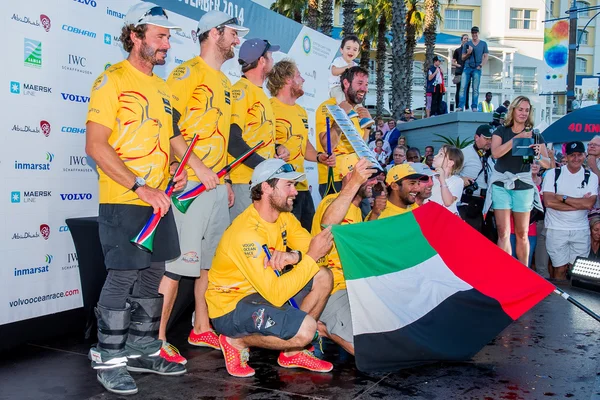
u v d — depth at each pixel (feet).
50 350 13.69
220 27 13.56
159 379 12.08
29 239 13.47
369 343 12.46
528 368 13.01
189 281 15.97
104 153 10.54
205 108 13.46
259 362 13.33
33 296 13.61
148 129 11.28
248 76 15.61
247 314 11.82
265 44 15.57
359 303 12.56
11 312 13.11
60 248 14.25
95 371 12.40
